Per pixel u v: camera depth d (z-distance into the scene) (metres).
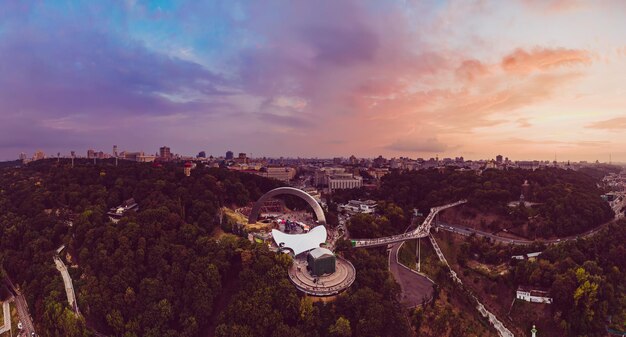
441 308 168.62
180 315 155.25
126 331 152.75
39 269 190.88
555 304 177.62
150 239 186.88
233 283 168.75
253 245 180.50
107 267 171.75
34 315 177.88
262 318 143.62
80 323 153.62
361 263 181.25
